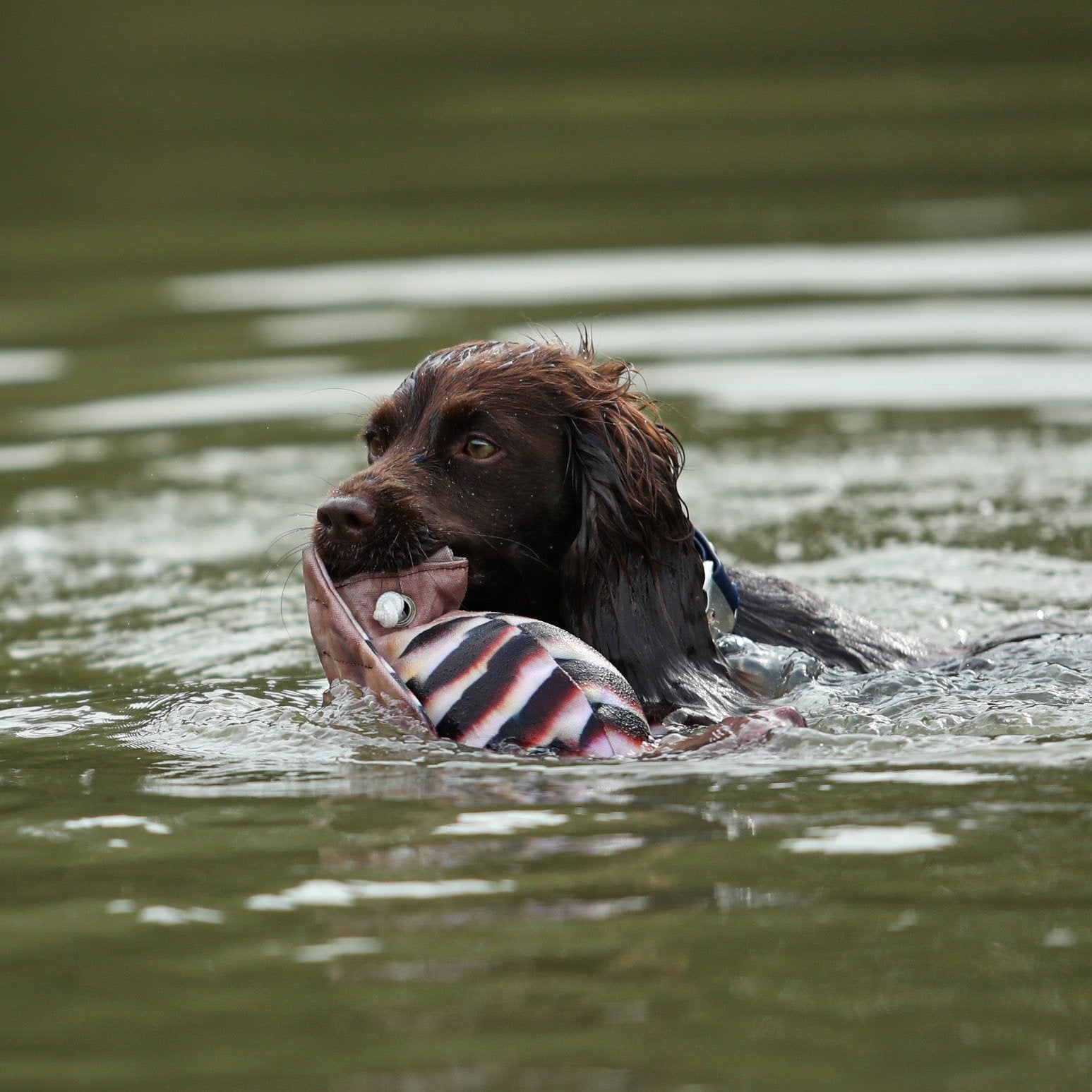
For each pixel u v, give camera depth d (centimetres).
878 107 7700
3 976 1289
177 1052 1162
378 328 4338
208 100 8625
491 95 8481
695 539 2191
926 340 4162
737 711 2019
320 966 1287
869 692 2103
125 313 4725
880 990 1232
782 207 5659
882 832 1548
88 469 3553
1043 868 1451
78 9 11650
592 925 1348
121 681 2322
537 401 2102
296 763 1820
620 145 6975
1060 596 2738
